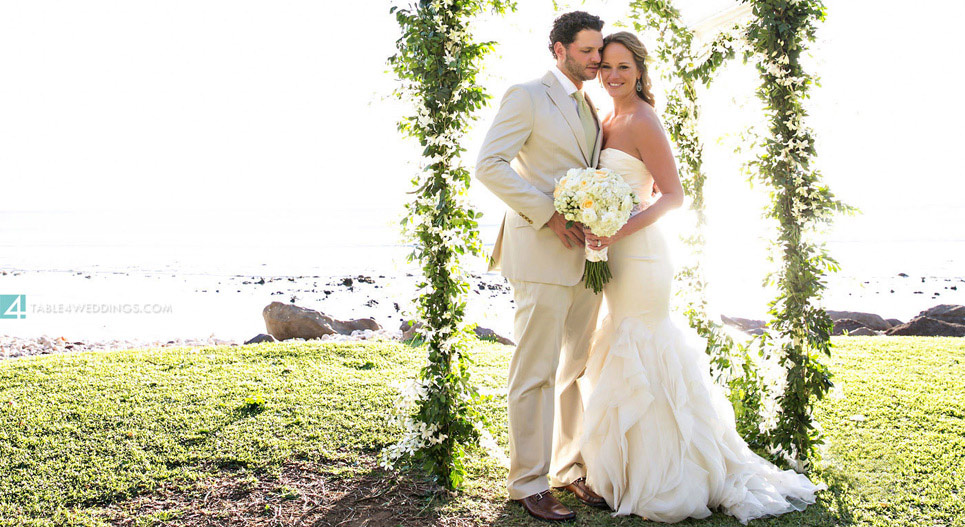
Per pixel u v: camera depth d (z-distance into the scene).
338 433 3.99
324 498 3.20
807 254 3.37
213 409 4.39
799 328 3.42
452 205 3.13
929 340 6.52
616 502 3.03
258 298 13.80
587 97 3.11
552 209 2.78
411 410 3.33
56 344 8.71
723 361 3.74
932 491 3.17
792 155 3.30
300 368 5.47
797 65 3.23
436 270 3.21
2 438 3.88
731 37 3.33
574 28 2.85
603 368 3.11
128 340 9.22
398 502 3.15
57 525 2.96
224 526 2.94
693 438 2.98
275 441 3.86
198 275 17.97
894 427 4.00
